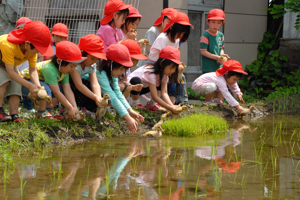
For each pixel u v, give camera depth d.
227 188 2.41
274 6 8.03
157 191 2.33
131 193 2.29
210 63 6.21
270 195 2.29
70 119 4.01
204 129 4.37
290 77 8.18
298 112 6.44
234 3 8.68
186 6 7.46
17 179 2.54
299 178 2.64
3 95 3.70
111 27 4.86
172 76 4.74
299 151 3.46
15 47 3.55
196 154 3.30
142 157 3.17
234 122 5.26
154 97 4.73
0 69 3.67
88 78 4.32
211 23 6.14
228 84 5.80
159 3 7.26
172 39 5.07
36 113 4.04
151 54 5.10
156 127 4.13
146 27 7.36
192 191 2.34
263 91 8.12
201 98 6.97
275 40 9.15
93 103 4.36
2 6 7.06
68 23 7.23
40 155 3.22
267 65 8.73
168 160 3.09
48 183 2.46
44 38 3.46
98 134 4.06
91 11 7.15
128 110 4.14
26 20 5.18
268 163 3.03
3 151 3.22
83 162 2.99
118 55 4.09
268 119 5.58
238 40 8.83
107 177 2.38
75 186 2.41
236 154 3.31
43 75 3.84
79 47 4.02
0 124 3.62
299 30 8.38
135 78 4.92
